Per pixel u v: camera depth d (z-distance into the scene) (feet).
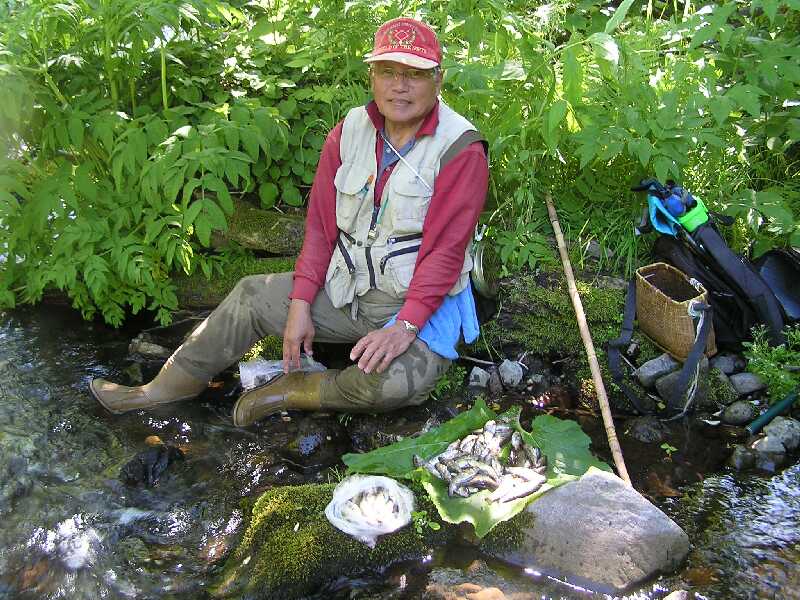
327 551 5.90
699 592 5.64
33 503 6.60
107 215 8.61
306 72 9.55
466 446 6.51
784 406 7.32
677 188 7.67
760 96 8.70
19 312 9.18
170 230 8.37
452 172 6.83
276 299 7.46
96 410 7.71
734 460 6.91
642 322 7.87
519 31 8.30
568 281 7.99
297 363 7.37
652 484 6.69
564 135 8.45
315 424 7.42
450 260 6.92
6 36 8.02
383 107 6.73
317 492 6.30
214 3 8.67
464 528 6.09
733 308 7.75
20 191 8.34
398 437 7.09
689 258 7.78
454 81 8.25
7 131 8.46
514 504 5.96
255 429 7.50
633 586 5.68
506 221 8.89
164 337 8.86
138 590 5.84
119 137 8.15
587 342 7.43
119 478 6.88
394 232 7.06
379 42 6.60
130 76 8.67
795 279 8.02
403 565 5.96
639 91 8.14
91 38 8.37
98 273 8.20
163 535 6.33
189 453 7.19
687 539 5.89
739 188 8.90
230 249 9.17
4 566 6.05
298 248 9.07
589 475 6.01
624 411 7.64
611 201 8.84
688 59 8.58
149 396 7.71
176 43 9.26
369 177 7.02
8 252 8.86
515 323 8.34
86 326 9.03
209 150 8.00
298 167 9.13
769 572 5.78
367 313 7.41
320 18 9.27
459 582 5.79
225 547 6.19
